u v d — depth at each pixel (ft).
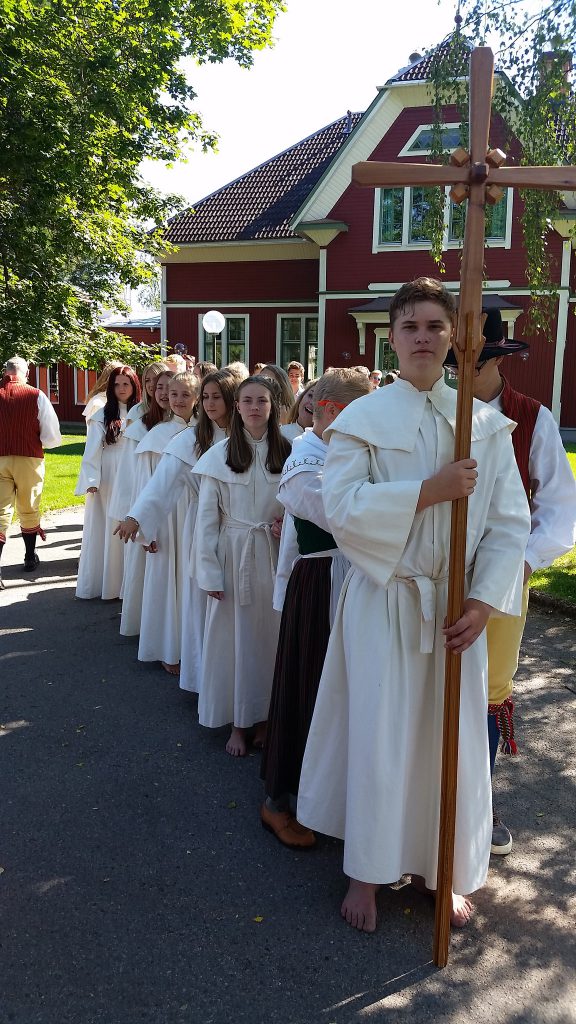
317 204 68.80
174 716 13.61
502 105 21.31
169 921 8.30
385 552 7.39
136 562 17.12
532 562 9.09
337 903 8.65
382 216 68.03
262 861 9.42
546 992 7.34
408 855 8.25
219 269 78.43
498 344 8.85
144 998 7.24
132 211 54.29
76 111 40.57
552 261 23.11
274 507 11.93
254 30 44.86
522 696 14.39
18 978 7.47
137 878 9.04
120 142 43.37
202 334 79.92
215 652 12.11
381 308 66.64
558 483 9.27
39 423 22.90
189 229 78.38
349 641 7.94
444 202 24.70
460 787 7.83
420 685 7.88
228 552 11.90
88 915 8.39
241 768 11.74
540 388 65.00
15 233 45.42
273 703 9.91
